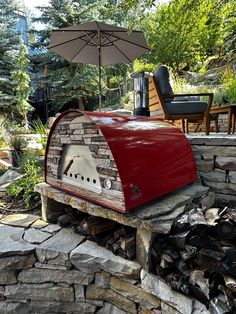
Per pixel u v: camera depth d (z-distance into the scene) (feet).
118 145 5.50
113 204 5.43
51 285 6.33
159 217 5.24
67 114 6.62
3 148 18.56
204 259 4.69
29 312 6.61
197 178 7.28
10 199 9.75
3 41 33.42
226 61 27.20
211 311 4.45
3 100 31.07
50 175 7.70
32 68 37.83
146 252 5.23
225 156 7.18
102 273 5.90
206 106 10.27
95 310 6.13
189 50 31.58
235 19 20.45
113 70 37.09
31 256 6.30
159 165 6.05
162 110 10.16
